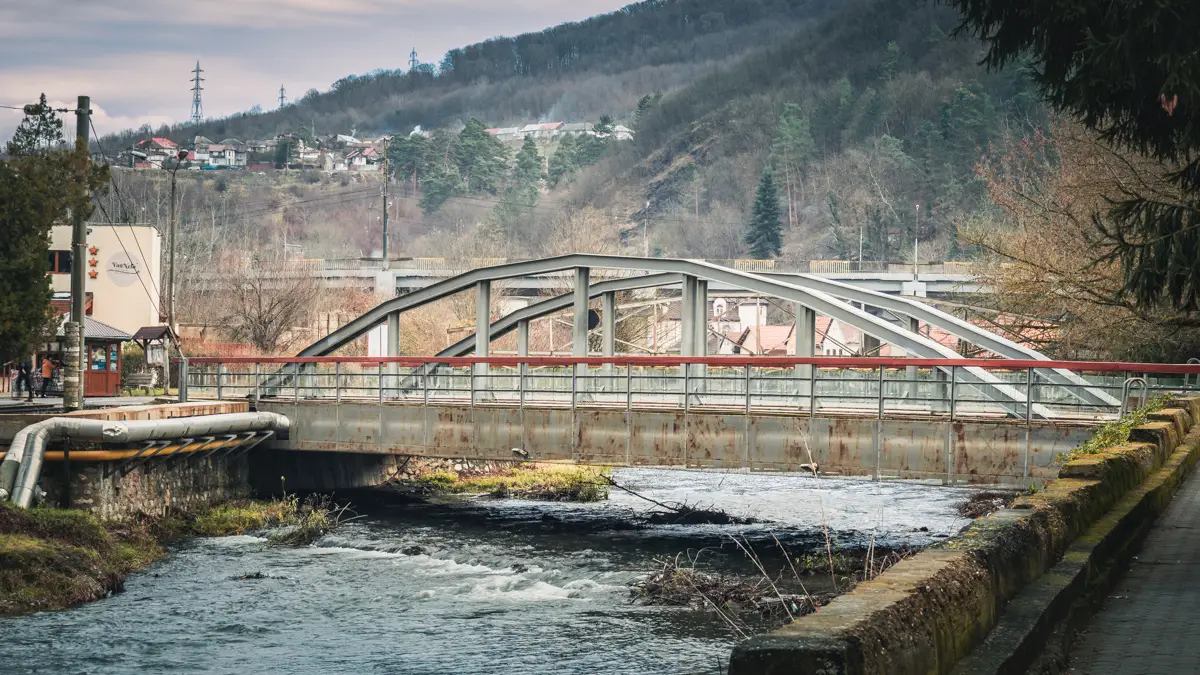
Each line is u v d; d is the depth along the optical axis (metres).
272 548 30.33
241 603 23.83
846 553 27.14
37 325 39.22
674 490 41.66
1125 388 27.61
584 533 32.09
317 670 18.92
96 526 27.59
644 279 40.78
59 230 60.28
